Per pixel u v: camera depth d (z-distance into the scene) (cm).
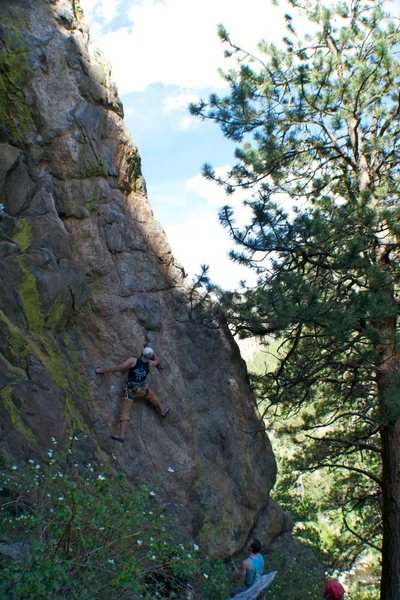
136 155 1266
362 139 1516
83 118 1135
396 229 1239
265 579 852
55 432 912
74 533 639
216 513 1152
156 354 1159
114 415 1052
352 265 1241
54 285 1007
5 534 682
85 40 1209
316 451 1783
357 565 2588
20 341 938
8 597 560
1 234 986
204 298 1249
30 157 1077
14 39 1095
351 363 1398
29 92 1093
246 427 1318
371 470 1969
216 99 1480
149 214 1275
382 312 1198
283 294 1191
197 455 1186
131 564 598
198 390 1241
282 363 1407
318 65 1434
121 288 1138
